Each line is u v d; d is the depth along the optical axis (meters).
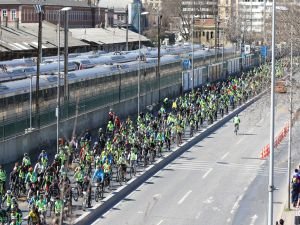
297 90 122.94
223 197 78.38
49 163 87.50
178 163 96.06
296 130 117.50
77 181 72.00
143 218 69.25
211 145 110.12
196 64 187.12
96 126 112.62
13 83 96.06
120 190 77.81
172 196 78.25
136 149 88.00
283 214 69.75
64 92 103.81
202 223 68.38
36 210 59.78
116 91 123.44
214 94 143.88
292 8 180.00
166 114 120.94
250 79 175.62
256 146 109.62
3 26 192.88
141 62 143.12
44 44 183.88
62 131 91.38
